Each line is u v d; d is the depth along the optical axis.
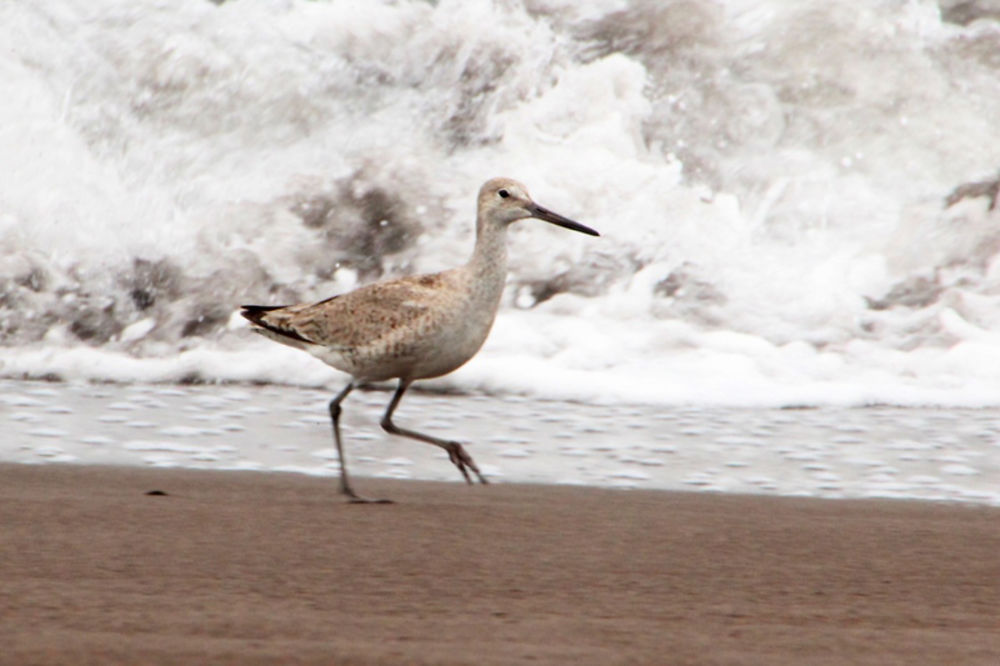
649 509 10.32
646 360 16.61
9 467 11.76
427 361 11.61
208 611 6.54
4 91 19.64
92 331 17.53
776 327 17.59
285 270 18.52
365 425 14.16
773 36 21.12
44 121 19.58
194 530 8.78
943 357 16.77
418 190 19.41
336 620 6.45
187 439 13.38
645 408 15.05
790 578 7.82
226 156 19.72
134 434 13.52
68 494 10.18
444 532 9.01
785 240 19.31
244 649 5.79
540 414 14.70
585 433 13.94
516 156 20.06
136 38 20.28
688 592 7.39
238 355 16.58
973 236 19.09
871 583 7.74
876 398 15.50
